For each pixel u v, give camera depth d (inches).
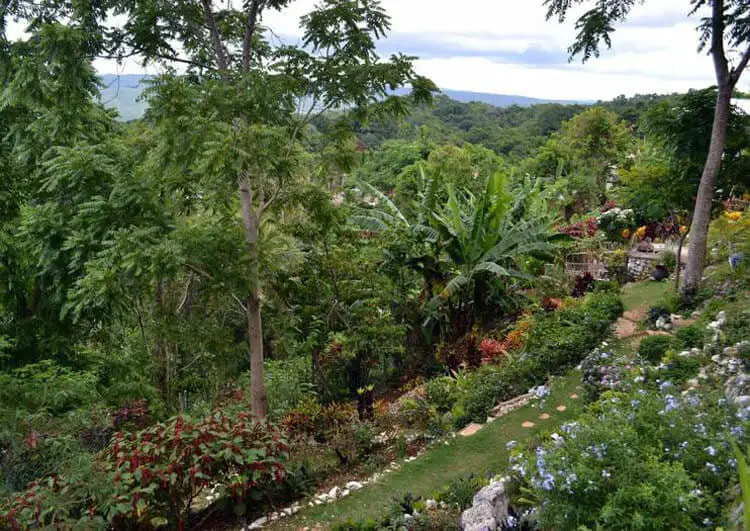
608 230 719.7
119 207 351.9
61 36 313.4
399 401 442.3
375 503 272.5
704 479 179.2
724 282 418.9
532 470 202.1
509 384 374.6
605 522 166.4
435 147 1443.2
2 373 440.1
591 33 468.8
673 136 442.0
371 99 399.2
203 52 404.8
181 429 261.0
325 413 373.1
